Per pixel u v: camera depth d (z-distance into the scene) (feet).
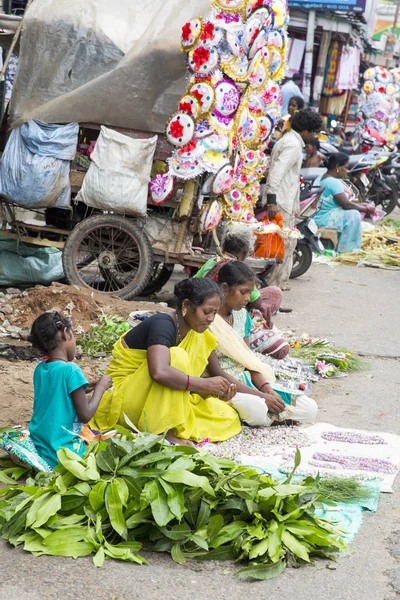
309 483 13.87
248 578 12.04
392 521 14.16
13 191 27.07
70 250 27.86
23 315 24.73
